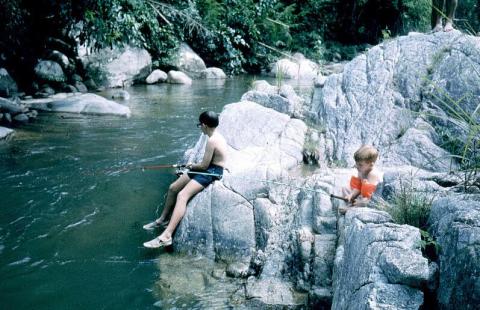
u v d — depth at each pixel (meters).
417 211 3.59
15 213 5.36
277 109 6.93
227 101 11.44
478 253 2.50
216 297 3.98
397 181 4.34
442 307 2.63
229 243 4.63
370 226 3.18
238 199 4.80
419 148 5.50
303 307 3.76
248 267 4.37
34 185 6.10
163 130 8.74
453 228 2.81
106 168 6.76
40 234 4.94
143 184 6.26
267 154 5.83
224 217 4.74
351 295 2.92
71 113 9.90
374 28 20.25
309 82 14.01
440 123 5.86
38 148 7.54
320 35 19.47
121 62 13.44
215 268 4.44
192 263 4.52
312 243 4.21
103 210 5.52
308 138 6.34
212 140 4.96
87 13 10.38
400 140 5.72
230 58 15.08
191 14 14.17
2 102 9.21
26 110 9.66
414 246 2.89
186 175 5.07
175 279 4.25
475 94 5.80
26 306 3.84
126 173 6.61
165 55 15.14
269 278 4.15
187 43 16.47
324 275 3.91
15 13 10.34
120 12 10.76
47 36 12.08
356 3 19.28
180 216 4.88
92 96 10.69
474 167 3.79
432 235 3.16
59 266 4.40
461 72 6.02
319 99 7.97
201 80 15.25
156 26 13.30
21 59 11.59
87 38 11.03
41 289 4.06
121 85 13.36
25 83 11.52
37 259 4.50
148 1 12.68
